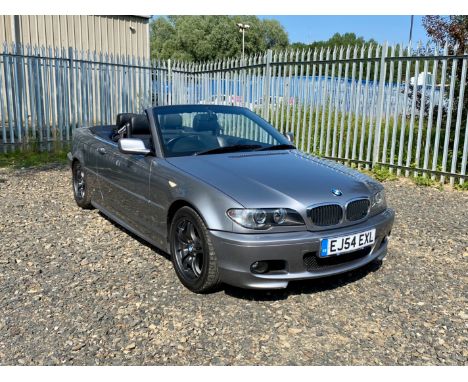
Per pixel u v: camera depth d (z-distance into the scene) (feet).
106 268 14.08
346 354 9.76
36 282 13.07
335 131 30.76
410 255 15.30
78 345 10.01
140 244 16.22
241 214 11.14
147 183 14.23
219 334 10.48
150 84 45.06
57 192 24.12
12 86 35.50
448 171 26.78
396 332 10.59
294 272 11.35
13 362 9.41
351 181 13.03
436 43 28.45
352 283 13.07
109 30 53.62
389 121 27.78
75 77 39.01
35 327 10.71
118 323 10.90
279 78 34.45
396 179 26.99
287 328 10.75
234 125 16.48
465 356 9.68
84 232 17.56
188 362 9.46
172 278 13.37
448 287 12.91
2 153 35.01
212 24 185.88
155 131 14.93
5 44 34.83
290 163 13.93
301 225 11.37
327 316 11.28
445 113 28.32
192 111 16.25
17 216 19.58
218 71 41.65
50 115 37.76
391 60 27.02
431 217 19.83
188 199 12.09
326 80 30.89
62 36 49.21
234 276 11.29
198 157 14.07
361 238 12.03
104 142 17.99
